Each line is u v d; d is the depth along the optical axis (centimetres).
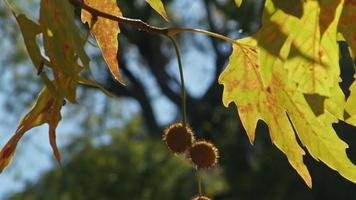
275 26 333
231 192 1975
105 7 439
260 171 1866
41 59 345
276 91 402
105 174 1912
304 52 336
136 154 1939
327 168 1744
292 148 416
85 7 396
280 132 416
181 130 441
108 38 443
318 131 395
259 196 1872
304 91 340
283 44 332
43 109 395
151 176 1928
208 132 2088
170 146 442
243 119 417
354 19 334
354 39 335
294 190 1812
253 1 2002
